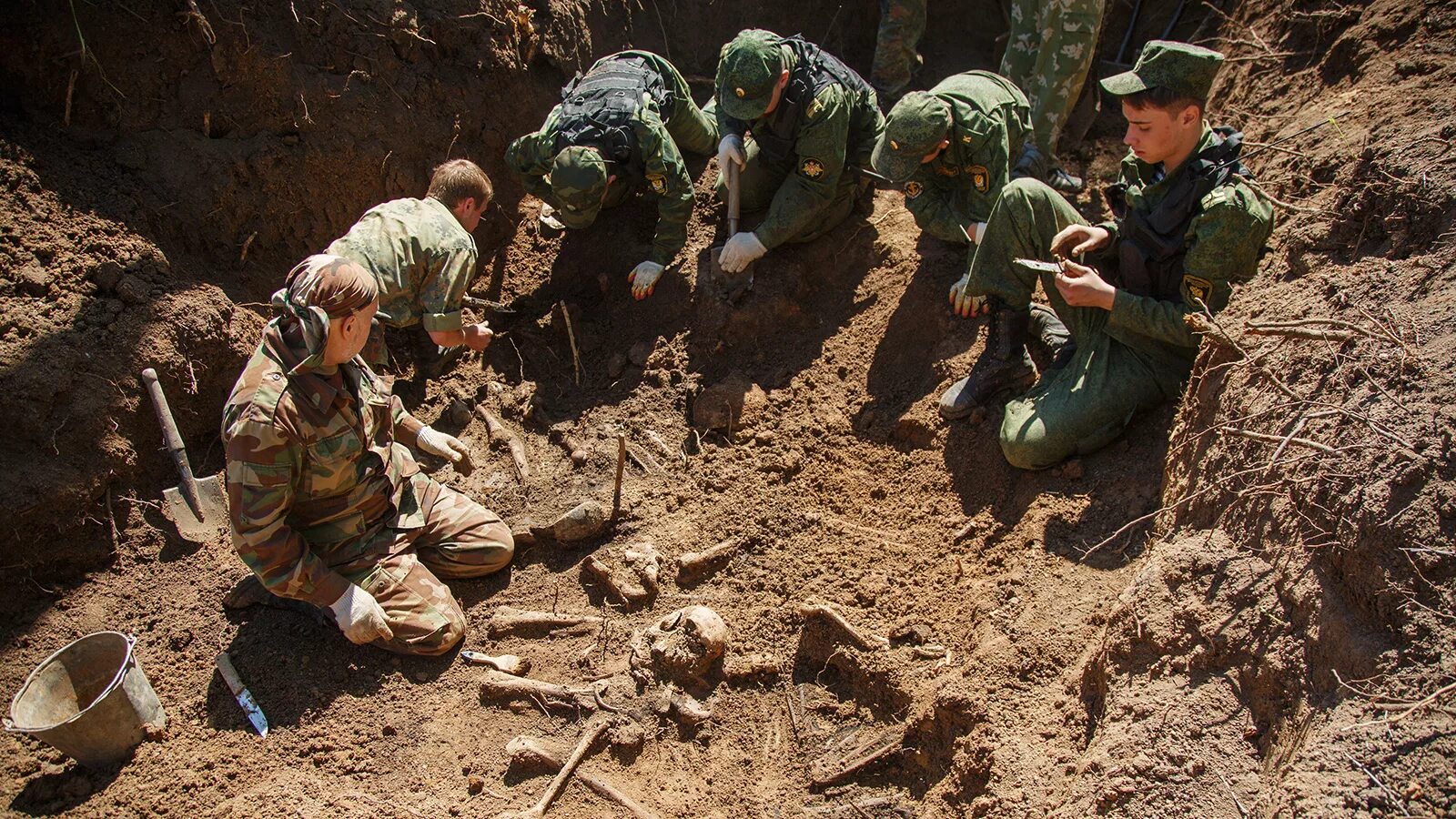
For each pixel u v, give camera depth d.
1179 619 2.96
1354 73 4.61
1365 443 2.76
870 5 6.33
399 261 4.26
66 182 4.28
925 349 4.66
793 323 4.91
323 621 3.77
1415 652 2.44
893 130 4.20
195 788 3.35
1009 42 5.20
